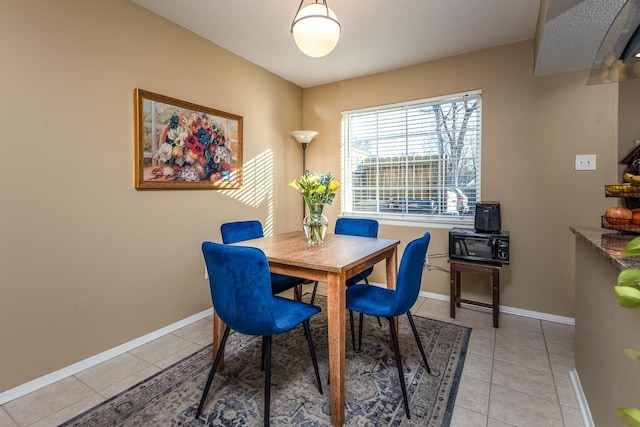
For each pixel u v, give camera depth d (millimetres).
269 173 3461
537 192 2691
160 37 2367
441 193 3201
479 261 2639
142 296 2309
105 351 2090
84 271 1984
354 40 2717
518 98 2738
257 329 1427
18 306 1719
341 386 1475
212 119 2770
